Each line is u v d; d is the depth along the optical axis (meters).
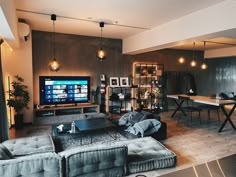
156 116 4.27
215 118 6.13
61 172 2.09
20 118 4.76
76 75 6.00
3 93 3.47
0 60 3.41
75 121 4.22
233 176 1.21
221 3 3.16
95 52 6.22
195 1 3.13
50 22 4.47
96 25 4.70
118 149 2.38
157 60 7.39
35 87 5.47
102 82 6.25
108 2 3.23
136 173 2.54
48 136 3.32
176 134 4.46
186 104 7.95
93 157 2.23
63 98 5.68
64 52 5.77
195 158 3.19
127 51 6.27
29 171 1.93
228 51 7.40
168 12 3.68
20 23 4.20
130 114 4.54
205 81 8.57
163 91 7.50
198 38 3.82
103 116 4.86
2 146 2.30
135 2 3.21
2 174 1.84
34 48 5.38
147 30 5.12
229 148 3.66
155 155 2.71
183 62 7.98
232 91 7.78
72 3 3.30
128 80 6.78
